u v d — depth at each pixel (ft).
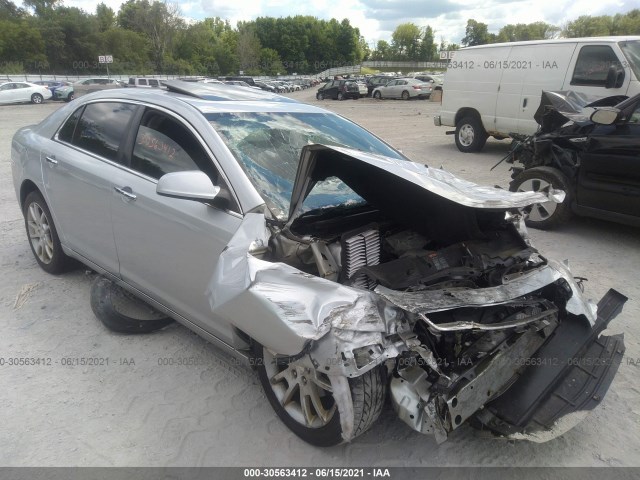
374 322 7.49
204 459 8.54
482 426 8.43
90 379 10.53
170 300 10.85
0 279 15.01
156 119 11.38
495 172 31.60
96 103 13.30
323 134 11.97
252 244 8.59
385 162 8.62
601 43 29.30
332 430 8.18
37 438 8.89
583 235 20.36
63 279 15.03
